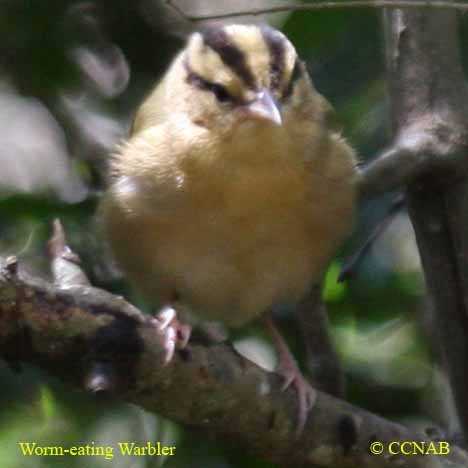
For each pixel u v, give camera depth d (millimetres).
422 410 12688
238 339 12633
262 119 10414
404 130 11500
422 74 11500
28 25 12844
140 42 13328
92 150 12461
